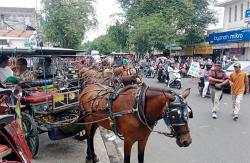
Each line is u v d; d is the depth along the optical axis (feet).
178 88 71.26
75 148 26.73
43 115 25.66
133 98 18.48
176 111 16.57
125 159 19.01
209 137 31.01
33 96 25.07
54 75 33.32
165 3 138.82
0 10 126.41
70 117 27.27
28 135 23.95
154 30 122.62
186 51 147.33
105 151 26.23
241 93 38.78
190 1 139.95
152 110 17.76
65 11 83.41
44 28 85.35
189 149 27.27
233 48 112.47
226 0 123.75
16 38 70.69
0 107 17.03
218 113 43.06
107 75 38.01
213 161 24.36
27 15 127.54
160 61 102.47
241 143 29.01
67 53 33.01
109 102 19.76
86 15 86.89
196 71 88.69
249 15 103.45
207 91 58.13
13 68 31.63
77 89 29.78
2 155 13.65
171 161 24.39
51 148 26.63
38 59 33.63
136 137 18.56
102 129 33.86
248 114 42.42
